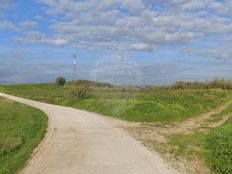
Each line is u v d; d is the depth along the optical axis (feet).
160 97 128.57
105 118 93.66
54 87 288.51
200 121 88.89
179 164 44.32
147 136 64.75
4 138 61.26
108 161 45.47
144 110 96.43
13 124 82.12
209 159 46.21
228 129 64.28
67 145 56.18
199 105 120.06
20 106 141.59
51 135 66.08
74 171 40.93
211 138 57.36
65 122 85.25
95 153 50.11
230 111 111.96
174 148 53.83
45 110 120.26
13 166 42.14
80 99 145.89
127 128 75.20
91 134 66.85
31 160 46.19
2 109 125.29
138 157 47.67
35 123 82.58
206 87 218.38
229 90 213.05
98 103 122.11
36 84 315.58
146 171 40.81
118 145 55.98
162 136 64.90
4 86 309.83
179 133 68.39
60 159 46.68
